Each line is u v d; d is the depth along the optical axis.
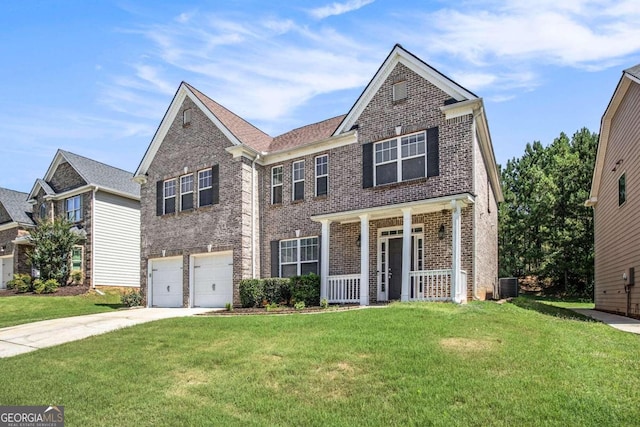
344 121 16.77
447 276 13.34
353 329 9.18
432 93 14.82
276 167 18.89
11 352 9.84
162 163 21.00
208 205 18.95
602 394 5.50
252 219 18.25
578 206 30.66
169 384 6.84
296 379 6.59
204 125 19.64
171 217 20.23
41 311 19.67
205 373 7.23
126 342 9.68
